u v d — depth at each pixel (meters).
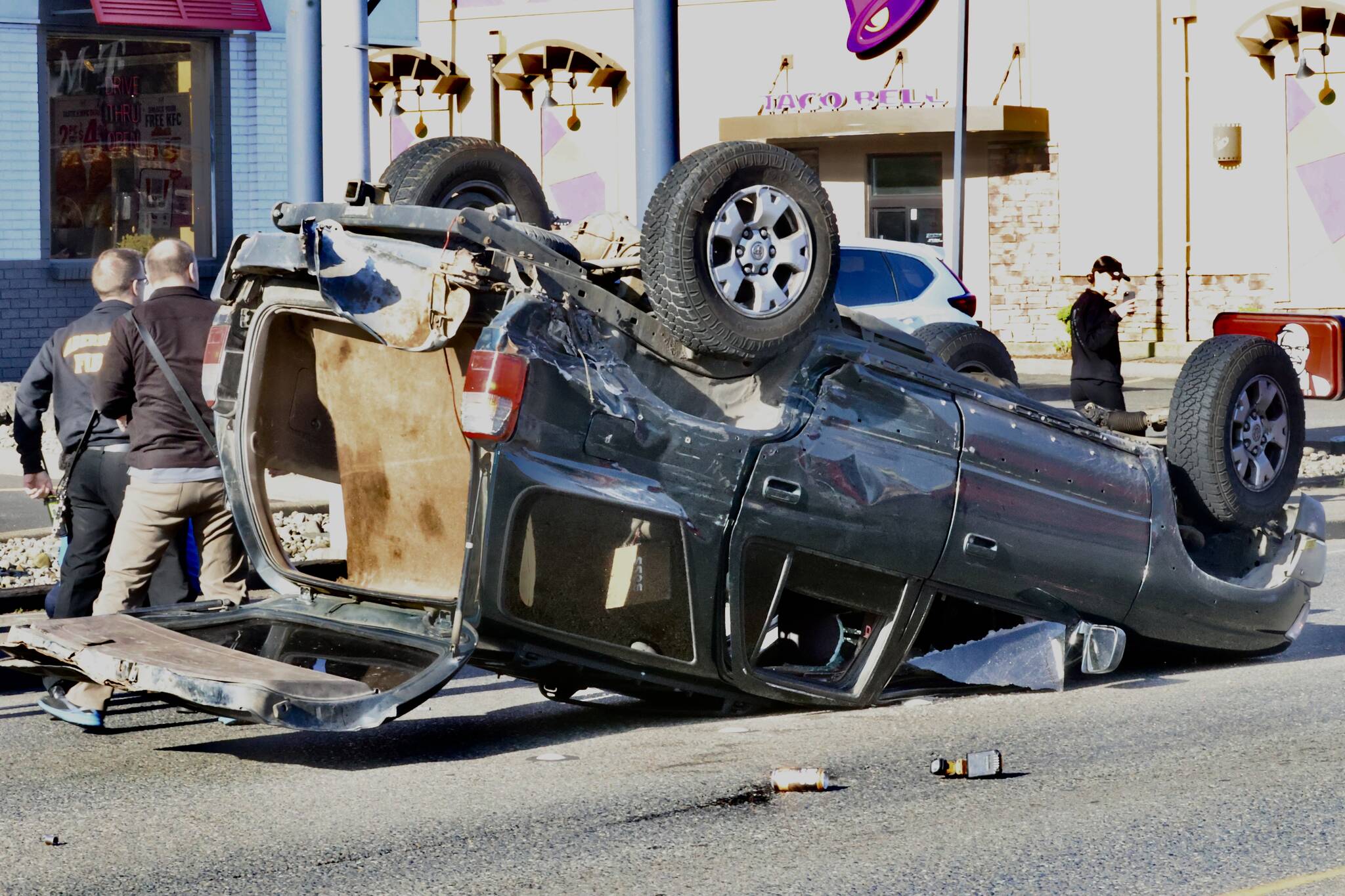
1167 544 10.13
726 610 8.66
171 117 28.09
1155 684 10.39
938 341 11.21
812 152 43.31
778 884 6.54
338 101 14.80
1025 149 41.03
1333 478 20.77
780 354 8.86
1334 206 38.03
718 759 8.52
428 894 6.46
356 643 8.72
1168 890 6.44
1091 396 17.91
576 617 8.27
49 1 26.66
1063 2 40.34
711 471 8.52
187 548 10.27
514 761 8.62
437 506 9.22
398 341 7.98
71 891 6.55
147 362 9.55
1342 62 37.81
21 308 26.95
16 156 26.66
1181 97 39.38
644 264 8.48
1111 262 17.88
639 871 6.71
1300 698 9.93
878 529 9.00
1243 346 10.73
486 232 8.11
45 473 10.59
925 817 7.46
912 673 10.02
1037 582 9.62
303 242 8.12
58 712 9.37
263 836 7.25
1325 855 6.88
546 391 8.02
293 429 9.52
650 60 14.92
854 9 41.34
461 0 45.56
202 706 8.14
